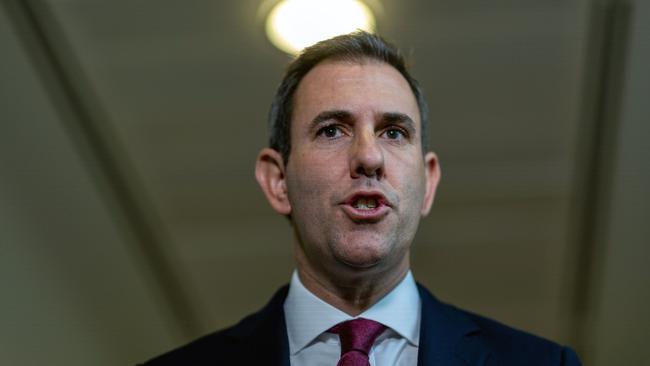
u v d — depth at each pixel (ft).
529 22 9.32
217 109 10.68
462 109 10.80
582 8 9.11
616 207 12.01
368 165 4.65
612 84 10.03
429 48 9.70
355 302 4.95
